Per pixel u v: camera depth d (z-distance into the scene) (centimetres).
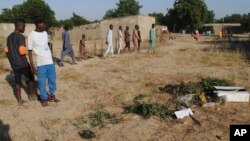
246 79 1042
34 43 769
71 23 6994
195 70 1234
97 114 718
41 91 788
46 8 6109
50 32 5234
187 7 7475
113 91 925
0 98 863
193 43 3022
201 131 623
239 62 1406
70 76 1140
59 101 830
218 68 1276
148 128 639
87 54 1823
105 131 634
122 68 1301
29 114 734
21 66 791
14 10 6256
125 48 1936
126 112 731
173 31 7806
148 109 715
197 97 796
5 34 4856
